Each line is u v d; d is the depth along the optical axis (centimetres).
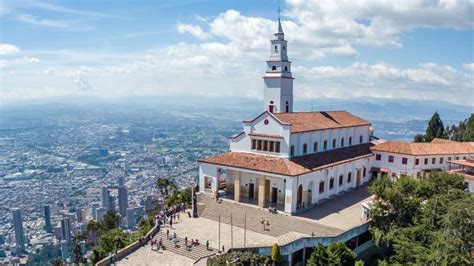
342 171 7162
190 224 5750
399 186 5431
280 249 4650
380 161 8188
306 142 6762
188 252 4859
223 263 4288
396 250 4931
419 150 7881
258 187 6462
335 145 7756
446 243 4325
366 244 5647
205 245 4941
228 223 5759
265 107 7762
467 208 4409
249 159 6431
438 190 5638
